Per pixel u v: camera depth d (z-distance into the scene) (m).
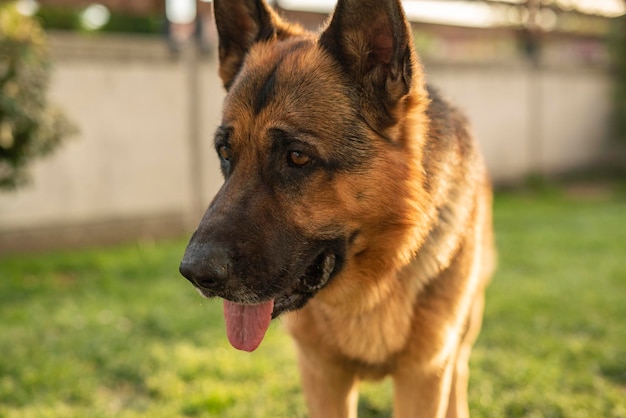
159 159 9.33
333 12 3.01
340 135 2.89
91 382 4.58
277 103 2.88
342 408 3.52
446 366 3.34
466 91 12.73
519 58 13.77
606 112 15.48
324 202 2.88
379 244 3.04
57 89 8.34
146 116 9.16
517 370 4.63
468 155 3.58
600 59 15.57
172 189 9.49
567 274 7.09
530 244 8.55
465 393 4.11
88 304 6.22
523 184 13.87
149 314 5.90
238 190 2.84
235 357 4.98
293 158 2.85
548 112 14.26
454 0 12.02
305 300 3.05
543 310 5.94
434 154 3.21
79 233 8.70
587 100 15.02
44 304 6.22
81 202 8.69
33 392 4.43
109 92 8.79
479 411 4.21
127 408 4.28
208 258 2.67
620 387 4.50
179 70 9.40
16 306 6.15
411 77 2.93
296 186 2.85
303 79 2.93
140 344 5.23
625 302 6.09
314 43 3.10
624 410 4.07
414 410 3.37
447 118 3.46
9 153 6.64
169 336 5.47
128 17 13.49
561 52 15.55
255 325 2.97
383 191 2.95
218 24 3.49
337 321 3.22
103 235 8.90
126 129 8.98
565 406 4.16
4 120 6.37
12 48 6.39
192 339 5.41
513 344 5.20
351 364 3.35
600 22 14.79
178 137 9.48
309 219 2.87
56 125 6.93
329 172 2.87
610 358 4.84
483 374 4.65
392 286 3.14
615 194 13.21
